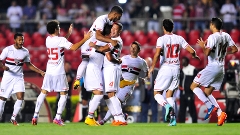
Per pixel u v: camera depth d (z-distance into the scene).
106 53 39.03
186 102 56.81
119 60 39.59
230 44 40.91
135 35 77.69
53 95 58.97
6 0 90.94
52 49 40.44
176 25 79.56
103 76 39.81
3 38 79.56
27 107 57.72
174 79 41.12
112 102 39.75
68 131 33.88
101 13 84.56
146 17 81.12
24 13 85.56
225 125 42.25
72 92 59.19
